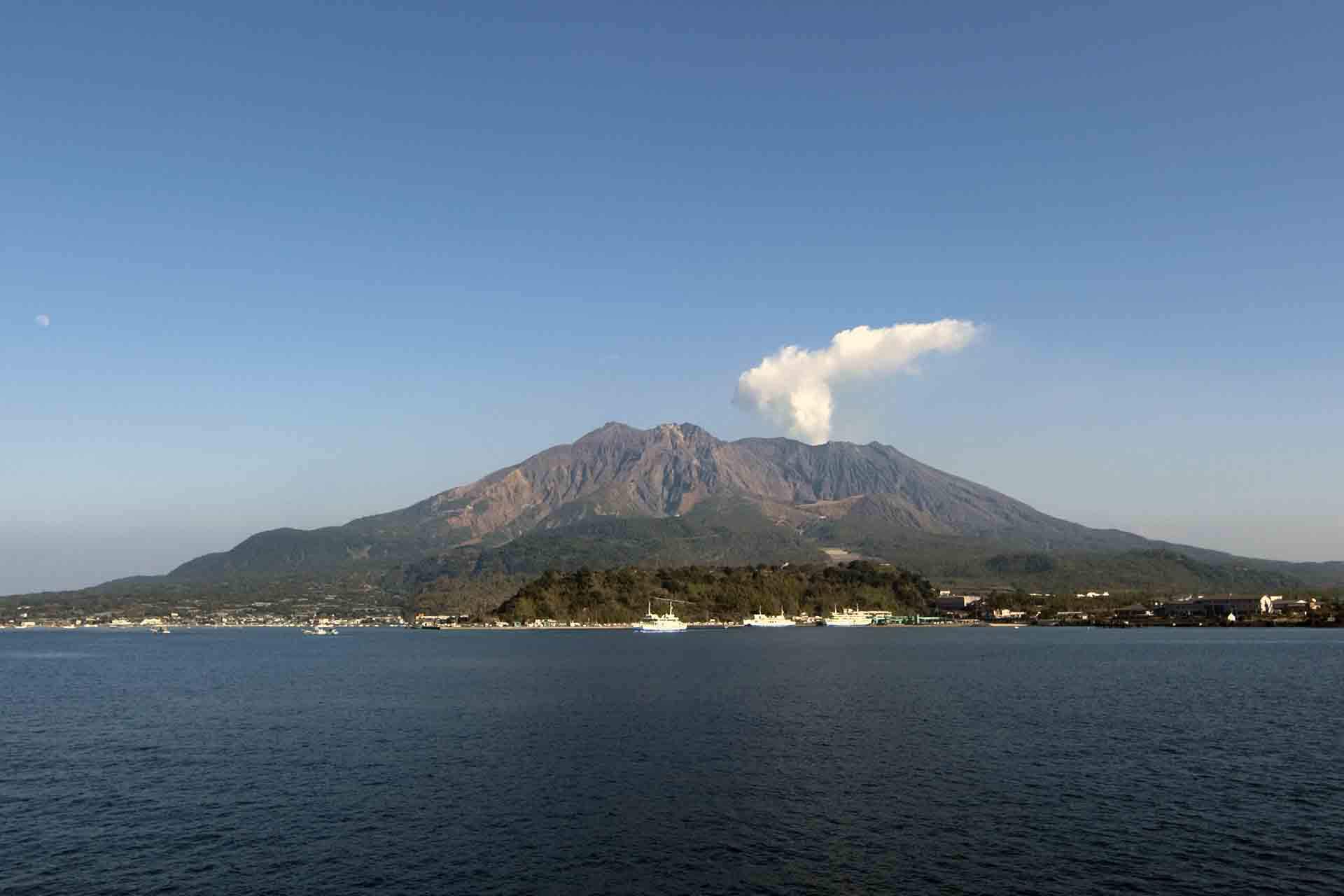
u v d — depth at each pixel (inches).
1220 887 2204.7
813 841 2564.0
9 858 2502.5
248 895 2212.1
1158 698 5792.3
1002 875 2292.1
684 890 2204.7
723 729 4448.8
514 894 2193.7
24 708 5812.0
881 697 5851.4
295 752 3949.3
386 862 2427.4
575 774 3422.7
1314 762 3614.7
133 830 2751.0
